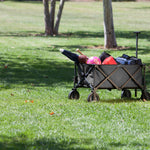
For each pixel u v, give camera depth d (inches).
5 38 2827.3
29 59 1968.5
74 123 733.9
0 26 3907.5
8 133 654.5
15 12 5590.6
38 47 2416.3
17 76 1513.3
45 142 605.3
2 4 6619.1
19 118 770.8
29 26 3922.2
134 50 2338.8
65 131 677.3
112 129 695.1
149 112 843.4
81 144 600.4
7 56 2026.3
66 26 3927.2
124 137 645.3
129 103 954.1
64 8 6318.9
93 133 667.4
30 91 1165.1
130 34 3238.2
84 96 1098.7
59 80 1439.5
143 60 1989.4
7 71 1628.9
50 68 1755.7
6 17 4904.0
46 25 3125.0
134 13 5615.2
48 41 2711.6
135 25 4106.8
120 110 851.4
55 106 900.0
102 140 623.8
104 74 957.8
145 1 7406.5
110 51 2301.9
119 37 3036.4
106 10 2405.3
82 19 4800.7
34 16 5093.5
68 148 575.8
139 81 996.6
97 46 2532.0
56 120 758.5
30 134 652.1
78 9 6210.6
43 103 949.2
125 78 979.3
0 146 581.0
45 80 1429.6
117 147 588.4
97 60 978.1
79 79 1013.2
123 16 5226.4
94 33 3321.9
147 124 738.8
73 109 860.6
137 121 761.0
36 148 570.6
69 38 2906.0
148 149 584.7
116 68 963.3
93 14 5531.5
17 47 2388.0
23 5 6565.0
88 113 822.5
